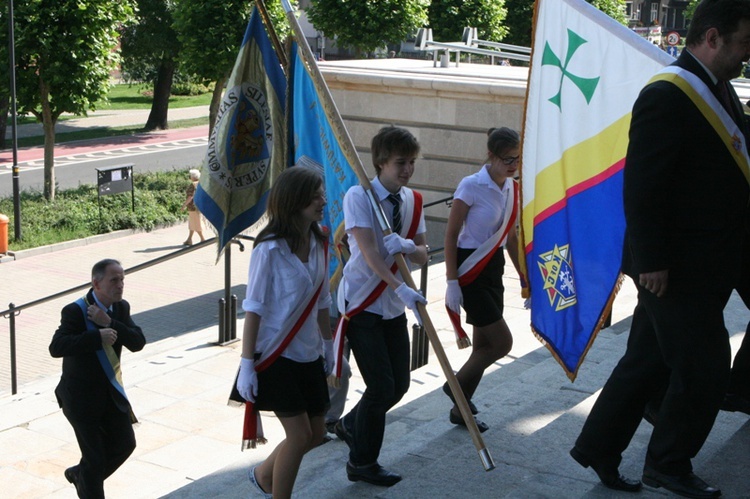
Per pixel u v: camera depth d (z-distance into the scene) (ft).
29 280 59.98
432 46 53.93
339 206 16.56
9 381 40.93
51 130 80.33
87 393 18.72
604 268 12.94
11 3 69.00
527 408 16.29
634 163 10.14
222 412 26.89
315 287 12.32
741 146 10.28
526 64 122.11
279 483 12.52
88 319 18.86
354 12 93.86
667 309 10.55
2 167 104.83
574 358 13.21
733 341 18.69
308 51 15.78
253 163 19.34
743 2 9.91
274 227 12.21
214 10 88.48
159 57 125.70
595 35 12.85
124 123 143.54
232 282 58.54
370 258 13.52
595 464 11.75
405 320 14.44
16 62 77.15
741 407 13.12
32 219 73.26
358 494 13.58
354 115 50.39
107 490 21.18
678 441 10.96
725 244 10.35
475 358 15.98
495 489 12.49
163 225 77.36
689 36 10.35
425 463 14.40
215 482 16.88
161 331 47.83
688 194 10.26
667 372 11.37
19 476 23.44
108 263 19.11
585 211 13.05
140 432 25.26
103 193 76.38
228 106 19.03
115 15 78.64
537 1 13.26
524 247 13.67
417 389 23.67
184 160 113.09
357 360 14.06
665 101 10.05
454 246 15.47
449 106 47.96
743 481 11.44
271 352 12.25
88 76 78.69
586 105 13.00
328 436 17.63
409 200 14.35
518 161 14.19
